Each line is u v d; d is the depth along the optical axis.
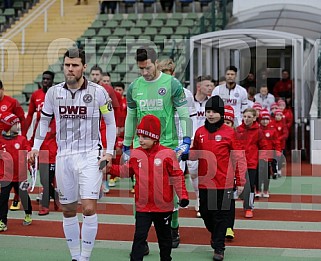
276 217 10.71
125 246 8.84
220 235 8.09
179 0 22.61
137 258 7.04
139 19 22.28
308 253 8.41
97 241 9.12
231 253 8.41
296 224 10.19
